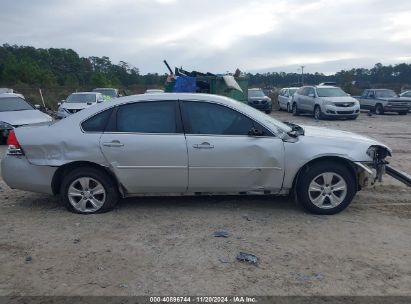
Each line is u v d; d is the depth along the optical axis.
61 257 4.53
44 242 4.95
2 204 6.50
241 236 5.05
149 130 5.80
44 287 3.91
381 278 4.02
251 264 4.31
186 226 5.40
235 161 5.73
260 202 6.39
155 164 5.75
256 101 27.83
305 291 3.79
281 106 30.30
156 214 5.88
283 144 5.73
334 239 4.94
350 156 5.73
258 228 5.31
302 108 24.56
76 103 19.75
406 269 4.19
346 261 4.37
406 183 6.14
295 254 4.54
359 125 19.25
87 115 5.92
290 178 5.78
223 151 5.71
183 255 4.54
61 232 5.25
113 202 5.96
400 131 16.66
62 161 5.80
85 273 4.16
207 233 5.16
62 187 5.91
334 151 5.70
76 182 5.88
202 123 5.83
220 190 5.90
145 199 6.56
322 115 22.27
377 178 6.02
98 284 3.94
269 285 3.89
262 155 5.71
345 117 22.45
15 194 7.07
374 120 22.17
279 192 5.91
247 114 5.84
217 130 5.80
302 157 5.70
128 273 4.15
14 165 5.94
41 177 5.92
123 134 5.78
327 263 4.32
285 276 4.06
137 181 5.81
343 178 5.76
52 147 5.84
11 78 56.44
